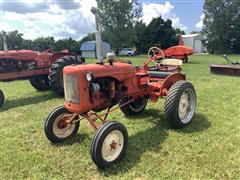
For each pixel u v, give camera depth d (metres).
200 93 7.52
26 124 5.43
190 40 48.84
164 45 46.38
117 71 4.29
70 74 3.86
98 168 3.59
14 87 9.82
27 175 3.51
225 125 4.96
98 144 3.47
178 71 5.50
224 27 46.03
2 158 3.93
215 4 46.12
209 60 22.89
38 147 4.30
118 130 3.68
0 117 6.00
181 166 3.55
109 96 4.23
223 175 3.32
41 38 38.38
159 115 5.61
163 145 4.16
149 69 5.84
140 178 3.34
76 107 3.89
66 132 4.50
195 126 4.91
